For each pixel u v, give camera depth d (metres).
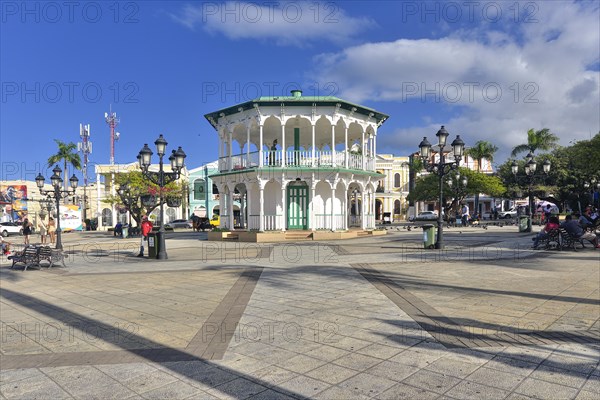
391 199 63.62
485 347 4.95
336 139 31.00
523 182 45.38
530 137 45.28
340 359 4.69
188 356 4.92
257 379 4.21
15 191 54.09
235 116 25.84
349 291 8.47
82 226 48.38
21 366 4.74
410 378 4.12
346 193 25.88
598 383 3.89
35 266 14.08
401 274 10.42
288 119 24.31
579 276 9.70
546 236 15.56
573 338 5.22
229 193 25.77
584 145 28.11
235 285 9.52
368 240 22.25
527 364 4.39
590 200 40.94
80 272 12.52
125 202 33.66
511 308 6.78
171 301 8.02
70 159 49.00
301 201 25.33
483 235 24.03
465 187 40.31
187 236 31.28
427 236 16.53
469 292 8.10
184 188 48.03
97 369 4.59
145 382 4.20
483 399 3.63
